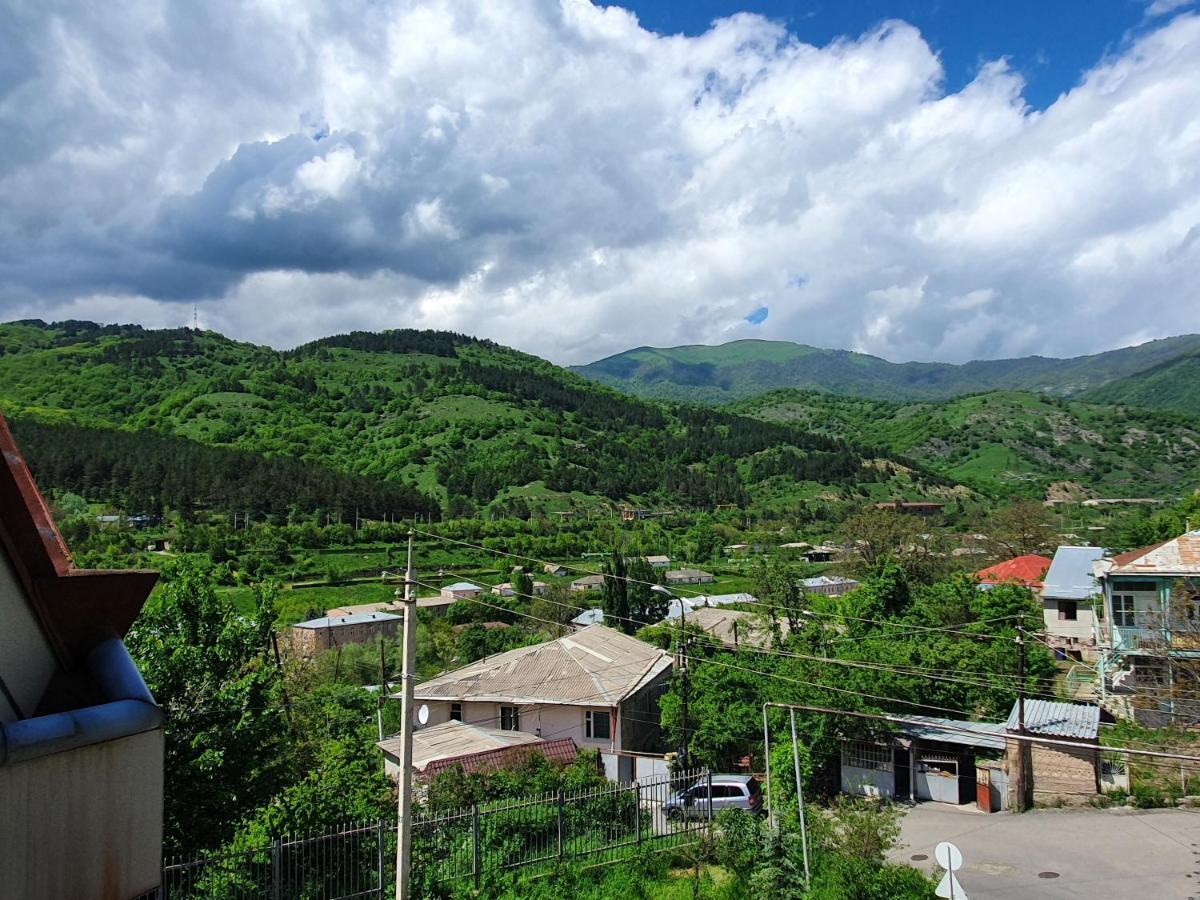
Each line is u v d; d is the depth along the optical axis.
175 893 13.92
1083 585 46.22
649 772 29.92
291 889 15.01
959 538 92.44
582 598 76.12
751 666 31.61
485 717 32.53
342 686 35.09
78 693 3.96
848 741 29.27
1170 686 25.28
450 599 77.38
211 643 16.75
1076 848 21.02
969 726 28.11
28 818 3.23
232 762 15.73
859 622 40.84
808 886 17.91
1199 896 17.47
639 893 17.94
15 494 3.59
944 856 15.28
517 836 18.75
